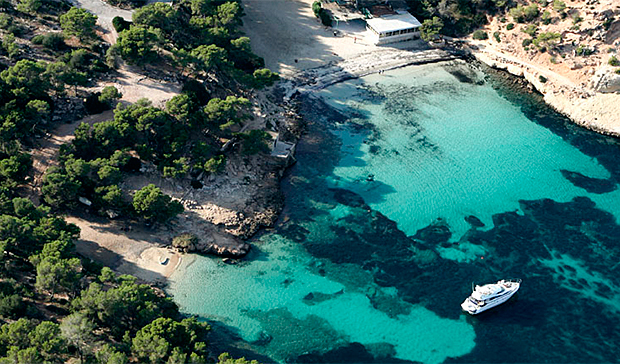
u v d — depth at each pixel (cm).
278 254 19562
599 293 18800
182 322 16062
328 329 17612
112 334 16138
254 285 18612
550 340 17588
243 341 17150
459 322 17950
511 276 19212
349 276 19038
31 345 14375
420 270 19275
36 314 16038
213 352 16725
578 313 18262
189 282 18500
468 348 17350
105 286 17312
